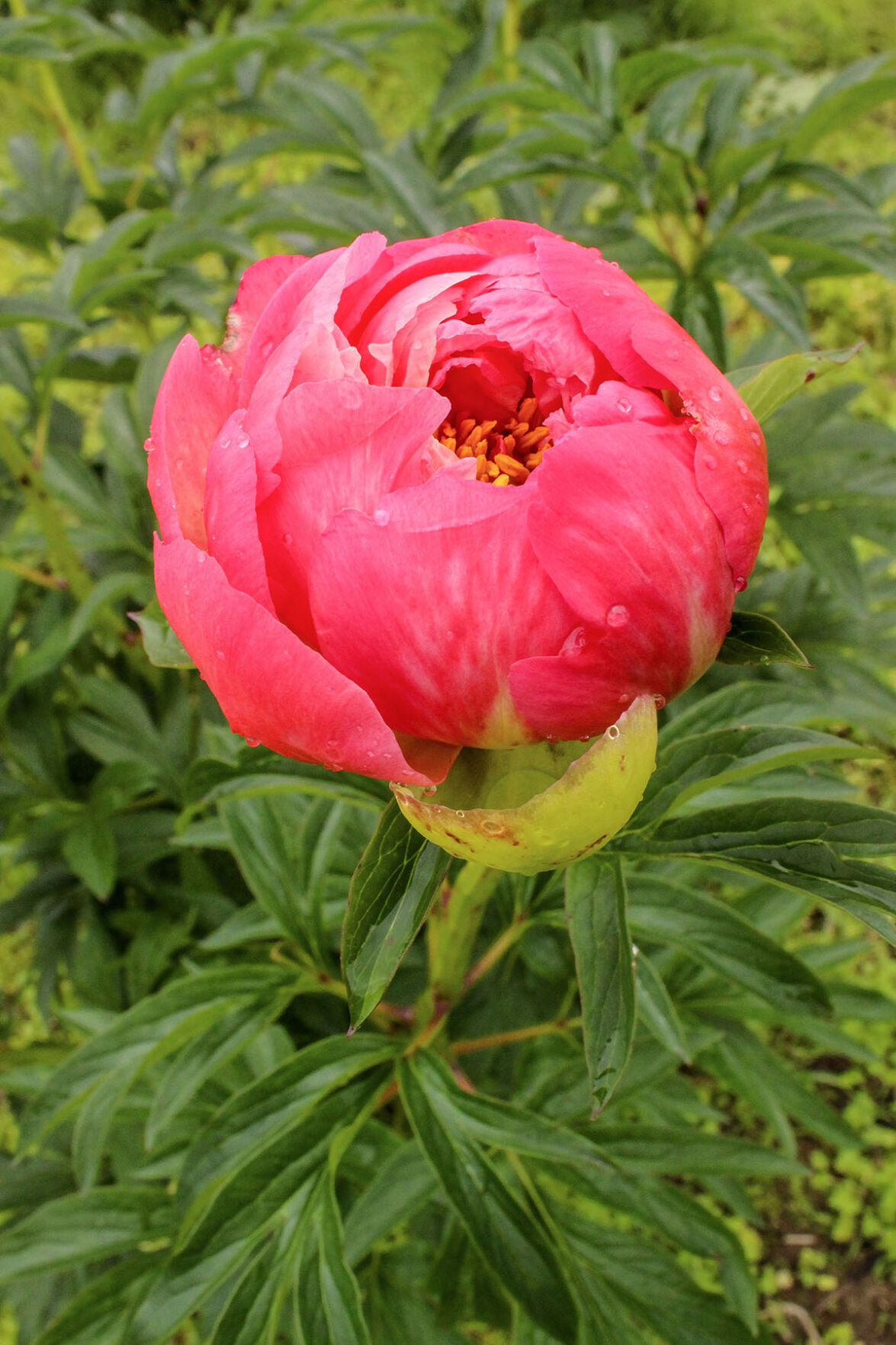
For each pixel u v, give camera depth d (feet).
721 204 1.86
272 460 1.14
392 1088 1.62
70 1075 1.48
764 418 1.23
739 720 1.44
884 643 2.01
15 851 2.10
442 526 1.10
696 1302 1.61
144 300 2.19
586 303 1.18
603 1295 1.61
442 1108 1.45
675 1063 1.64
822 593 2.06
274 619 1.11
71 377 2.19
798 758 1.26
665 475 1.12
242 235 1.85
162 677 2.08
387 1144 1.72
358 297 1.22
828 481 1.84
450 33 2.31
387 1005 1.68
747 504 1.15
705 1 4.80
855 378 3.61
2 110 4.89
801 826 1.24
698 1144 1.63
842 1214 2.32
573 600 1.11
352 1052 1.49
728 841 1.25
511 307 1.19
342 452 1.13
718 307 1.73
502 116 2.55
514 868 1.13
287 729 1.14
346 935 1.18
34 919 2.46
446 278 1.20
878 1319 2.22
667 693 1.16
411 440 1.13
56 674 2.05
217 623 1.12
